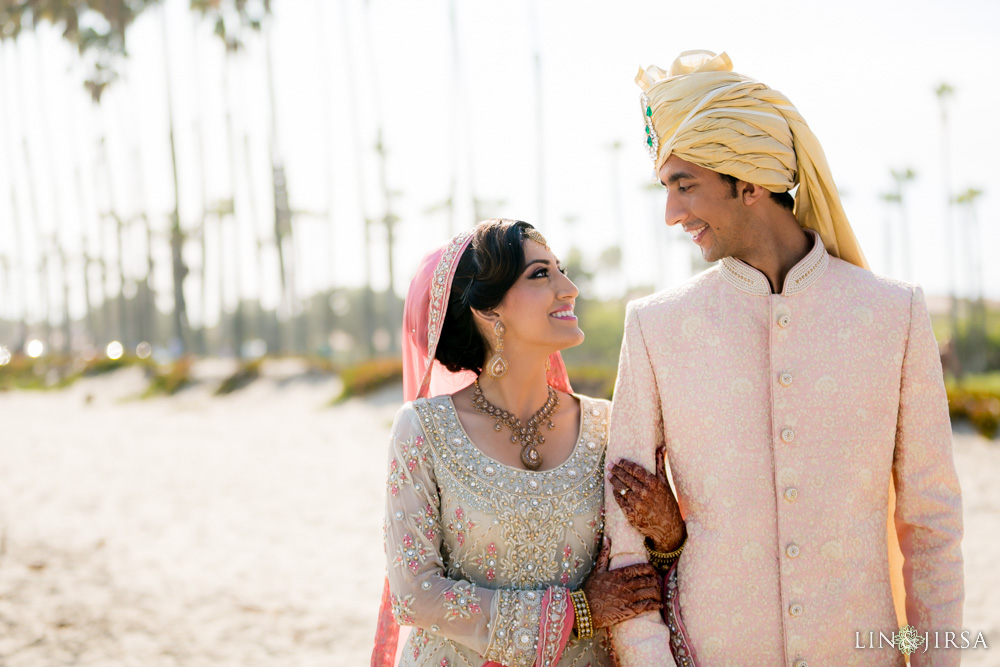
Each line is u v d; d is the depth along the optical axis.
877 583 1.82
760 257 1.85
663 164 1.86
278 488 9.51
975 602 5.08
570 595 1.93
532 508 1.99
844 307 1.80
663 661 1.85
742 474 1.82
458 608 1.88
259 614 5.14
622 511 1.94
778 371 1.80
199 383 22.11
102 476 10.42
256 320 78.06
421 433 2.03
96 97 37.34
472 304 2.11
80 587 5.63
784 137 1.78
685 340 1.88
